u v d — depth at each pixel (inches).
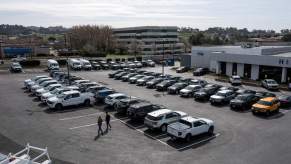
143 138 887.7
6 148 796.0
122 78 2043.6
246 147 822.5
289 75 1877.5
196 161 725.9
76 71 2554.1
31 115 1127.0
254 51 2251.5
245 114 1178.0
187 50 5895.7
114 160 727.7
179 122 898.7
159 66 3161.9
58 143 837.8
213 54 2440.9
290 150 803.4
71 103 1241.4
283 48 2456.9
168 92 1610.5
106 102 1248.2
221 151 792.3
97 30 5083.7
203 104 1348.4
